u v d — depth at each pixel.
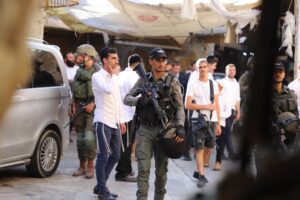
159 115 6.35
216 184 0.86
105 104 7.44
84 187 8.81
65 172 9.92
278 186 0.79
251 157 0.84
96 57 9.95
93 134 9.27
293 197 0.77
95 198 8.17
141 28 19.61
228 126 10.23
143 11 18.08
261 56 0.83
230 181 0.83
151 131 6.45
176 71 13.98
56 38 21.28
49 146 9.30
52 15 17.28
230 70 10.52
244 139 0.85
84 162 9.56
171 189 8.79
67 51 21.53
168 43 22.44
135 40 22.30
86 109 9.21
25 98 8.48
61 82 9.63
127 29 19.84
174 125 6.41
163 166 6.62
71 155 12.00
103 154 7.45
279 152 0.84
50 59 9.36
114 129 7.55
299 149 0.85
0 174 9.45
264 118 0.85
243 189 0.81
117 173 9.35
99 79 7.46
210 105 9.38
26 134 8.59
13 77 0.62
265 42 0.82
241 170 0.84
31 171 9.11
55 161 9.52
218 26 18.48
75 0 11.73
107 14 18.52
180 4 17.23
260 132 0.85
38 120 8.88
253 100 0.85
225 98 10.32
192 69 15.14
